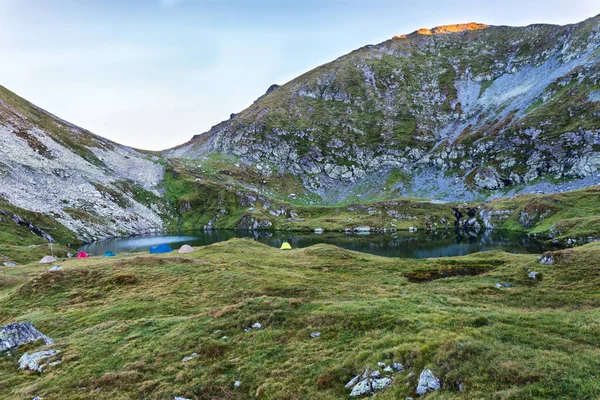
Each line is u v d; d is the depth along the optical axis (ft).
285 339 77.87
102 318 110.73
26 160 596.29
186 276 156.56
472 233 453.17
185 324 93.91
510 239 373.20
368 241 431.84
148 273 162.50
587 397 38.91
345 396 52.44
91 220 545.44
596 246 159.33
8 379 73.15
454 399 43.09
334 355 66.08
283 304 98.84
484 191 645.51
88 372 71.67
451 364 50.83
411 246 371.15
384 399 47.91
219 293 130.93
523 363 48.60
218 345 77.97
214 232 610.65
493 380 45.75
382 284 151.23
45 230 456.04
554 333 63.00
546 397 40.04
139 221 631.97
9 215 417.69
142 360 75.05
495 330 64.75
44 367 76.95
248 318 90.63
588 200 401.49
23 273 202.18
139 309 116.78
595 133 546.67
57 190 573.74
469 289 130.52
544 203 420.77
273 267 187.11
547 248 303.27
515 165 638.94
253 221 646.33
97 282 152.25
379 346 64.69
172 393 60.29
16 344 91.50
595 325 63.57
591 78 654.53
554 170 577.43
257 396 56.80
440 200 647.56
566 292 115.55
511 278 143.54
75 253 349.20
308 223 615.16
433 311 84.89
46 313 120.37
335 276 167.63
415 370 52.60
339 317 84.38
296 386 57.67
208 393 60.03
